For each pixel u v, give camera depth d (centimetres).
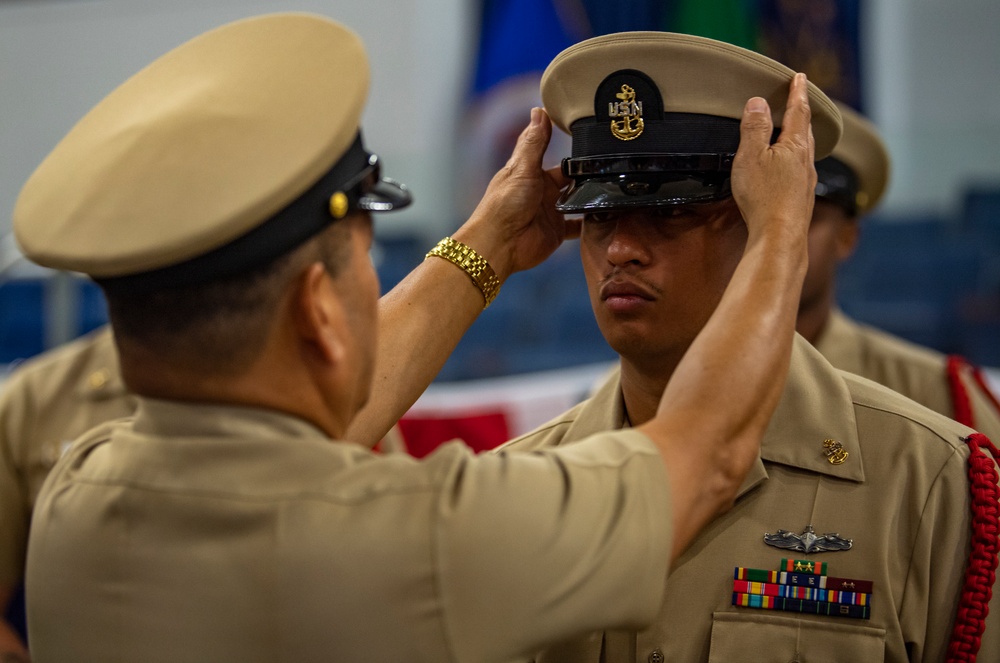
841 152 367
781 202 188
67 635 168
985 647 201
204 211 151
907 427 212
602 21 770
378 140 915
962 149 809
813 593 204
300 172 155
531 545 156
